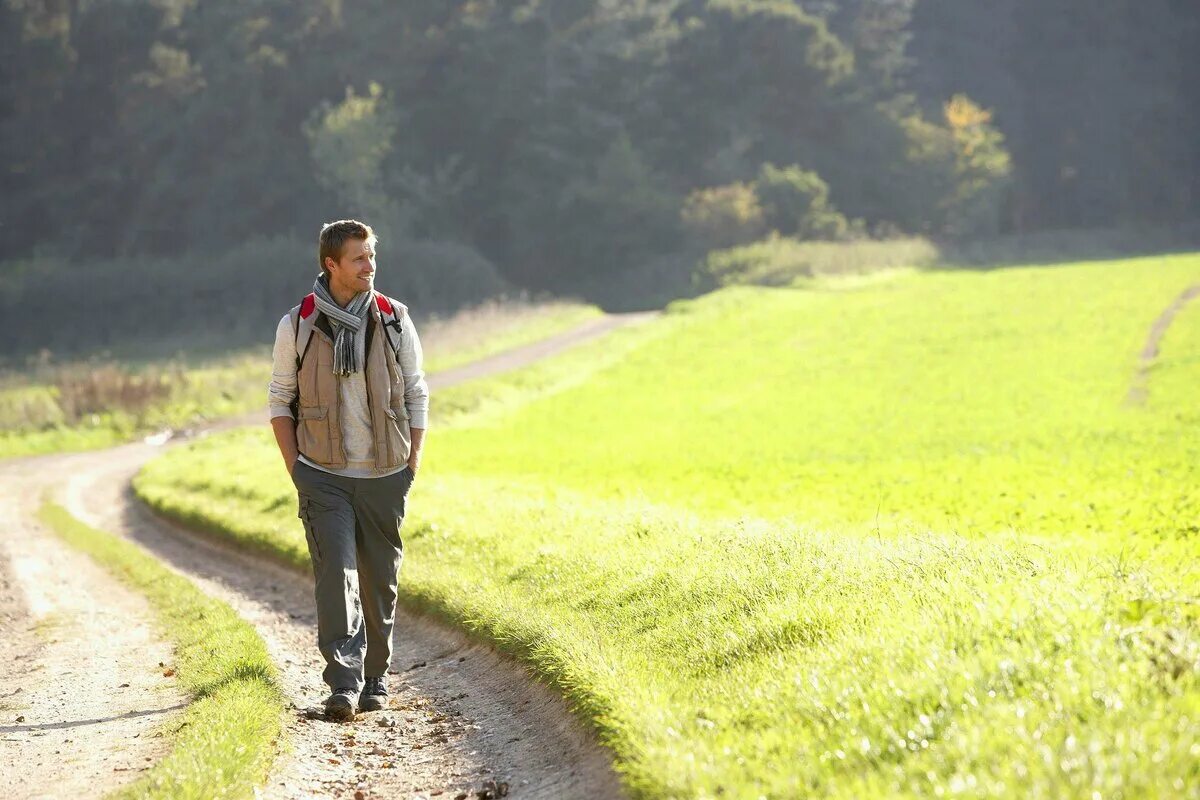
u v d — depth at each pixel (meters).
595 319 84.38
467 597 9.83
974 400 40.44
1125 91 144.00
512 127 122.38
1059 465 23.88
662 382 53.38
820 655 5.89
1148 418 32.53
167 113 120.56
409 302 108.94
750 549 8.91
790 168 115.94
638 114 123.94
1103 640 4.92
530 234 120.38
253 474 26.89
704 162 124.12
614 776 5.35
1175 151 143.50
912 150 127.00
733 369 55.44
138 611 13.02
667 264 111.44
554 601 9.00
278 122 121.31
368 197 114.88
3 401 55.31
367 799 5.78
